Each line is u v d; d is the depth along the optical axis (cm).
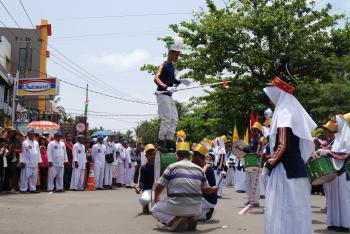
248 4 2558
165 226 862
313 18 2538
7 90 3409
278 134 536
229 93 2730
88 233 764
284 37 2475
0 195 1431
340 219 862
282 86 561
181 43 940
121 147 2100
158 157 952
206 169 957
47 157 1666
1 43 3612
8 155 1552
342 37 2572
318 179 748
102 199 1379
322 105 2322
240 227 873
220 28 2503
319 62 2509
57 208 1105
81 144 1827
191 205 813
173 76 946
